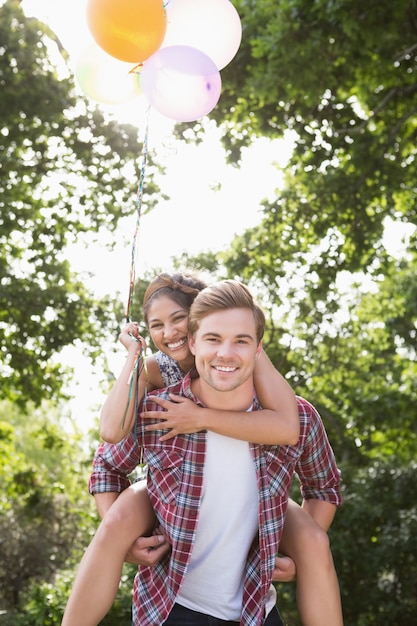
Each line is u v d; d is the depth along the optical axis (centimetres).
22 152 1296
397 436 1540
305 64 935
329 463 295
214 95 315
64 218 1321
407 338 1633
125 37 315
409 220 1250
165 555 272
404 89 1085
